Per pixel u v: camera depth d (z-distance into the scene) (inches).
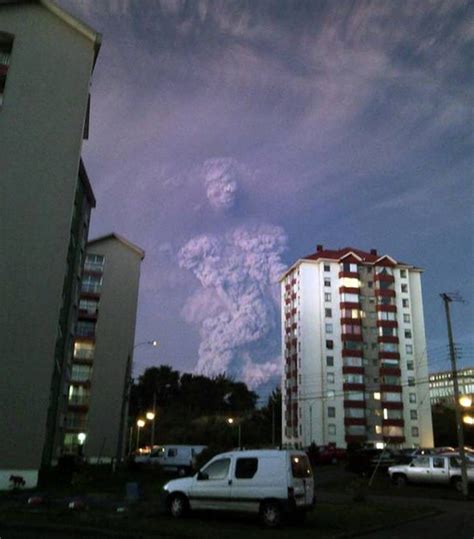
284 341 3678.6
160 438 3083.2
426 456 1139.3
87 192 1681.8
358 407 3230.8
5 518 564.1
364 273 3545.8
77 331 2309.3
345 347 3326.8
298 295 3506.4
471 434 2583.7
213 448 1320.1
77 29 1222.9
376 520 608.4
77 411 2213.3
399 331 3447.3
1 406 979.9
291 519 570.6
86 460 1553.9
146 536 468.8
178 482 599.8
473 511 762.2
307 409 3245.6
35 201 1090.1
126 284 2436.0
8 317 1020.5
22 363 1008.9
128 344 2361.0
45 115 1146.0
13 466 960.3
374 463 1413.6
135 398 3624.5
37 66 1172.5
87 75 1205.7
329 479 1325.0
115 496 811.4
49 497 781.3
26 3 1207.6
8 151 1098.7
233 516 601.3
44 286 1055.0
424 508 755.4
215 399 3865.7
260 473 557.0
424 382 3358.8
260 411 3882.9
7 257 1045.2
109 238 2475.4
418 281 3602.4
